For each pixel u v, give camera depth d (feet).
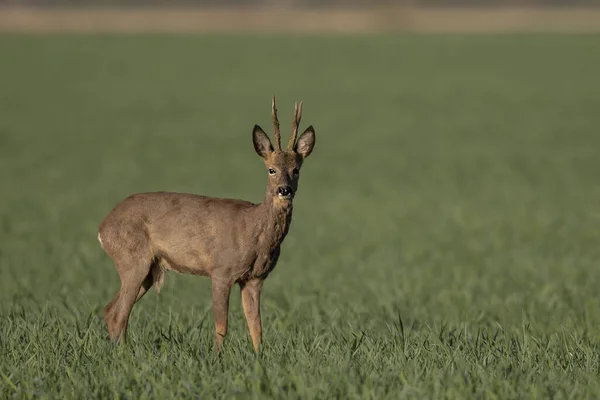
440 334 48.88
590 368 43.42
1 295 66.64
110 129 225.97
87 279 74.69
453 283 76.18
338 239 104.88
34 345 45.91
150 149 196.65
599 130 224.53
